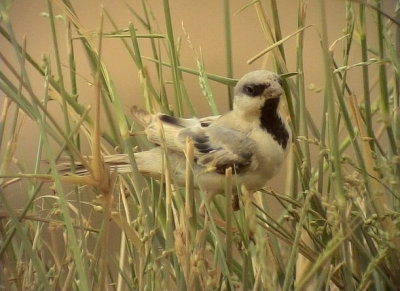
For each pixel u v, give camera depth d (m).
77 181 6.09
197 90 14.23
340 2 14.06
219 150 7.56
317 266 6.05
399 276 6.88
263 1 14.82
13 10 14.85
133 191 7.77
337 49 12.85
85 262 6.57
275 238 7.55
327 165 8.02
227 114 7.83
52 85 7.51
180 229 6.45
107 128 9.56
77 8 15.47
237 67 14.38
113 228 9.58
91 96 13.49
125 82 14.30
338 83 7.30
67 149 7.20
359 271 7.25
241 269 7.32
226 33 7.93
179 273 6.53
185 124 7.77
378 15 7.04
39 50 14.45
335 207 6.49
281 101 7.76
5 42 13.99
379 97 7.59
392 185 7.00
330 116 6.27
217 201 8.30
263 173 7.66
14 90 6.79
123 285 7.57
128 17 15.29
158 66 8.15
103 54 14.59
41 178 6.26
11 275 7.35
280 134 7.61
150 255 6.91
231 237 6.46
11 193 10.04
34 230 7.98
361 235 7.03
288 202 7.58
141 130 8.44
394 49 7.16
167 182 6.57
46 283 6.43
